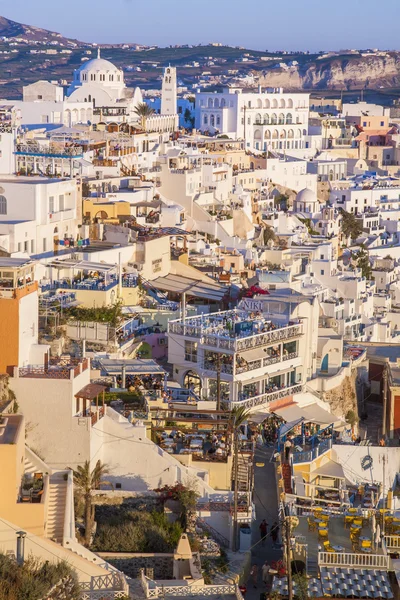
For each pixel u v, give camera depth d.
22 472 102.25
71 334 153.88
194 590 94.81
